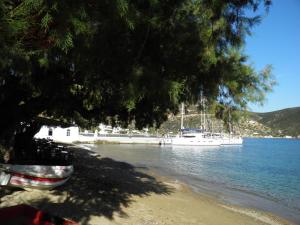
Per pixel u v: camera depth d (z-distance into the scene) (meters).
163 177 29.78
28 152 17.42
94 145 78.31
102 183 17.98
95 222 10.66
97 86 8.13
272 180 33.94
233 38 6.58
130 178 23.64
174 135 110.50
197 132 99.44
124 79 6.50
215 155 66.56
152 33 6.80
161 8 6.35
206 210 16.59
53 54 5.33
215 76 7.55
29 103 12.08
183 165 44.47
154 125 14.77
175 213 14.36
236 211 18.22
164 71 7.19
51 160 17.34
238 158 60.78
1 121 12.28
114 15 4.61
